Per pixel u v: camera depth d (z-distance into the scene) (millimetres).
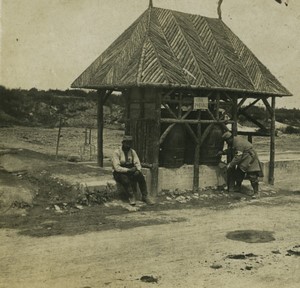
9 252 7309
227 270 6742
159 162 12164
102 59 13023
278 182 15039
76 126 33375
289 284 6230
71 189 10805
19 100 32844
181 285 6137
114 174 10797
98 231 8625
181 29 12836
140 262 7027
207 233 8758
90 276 6410
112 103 41219
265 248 7871
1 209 9492
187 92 11992
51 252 7367
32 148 17719
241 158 12438
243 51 14023
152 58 11406
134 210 10281
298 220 10023
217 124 12867
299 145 27297
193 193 12258
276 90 13641
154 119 11445
